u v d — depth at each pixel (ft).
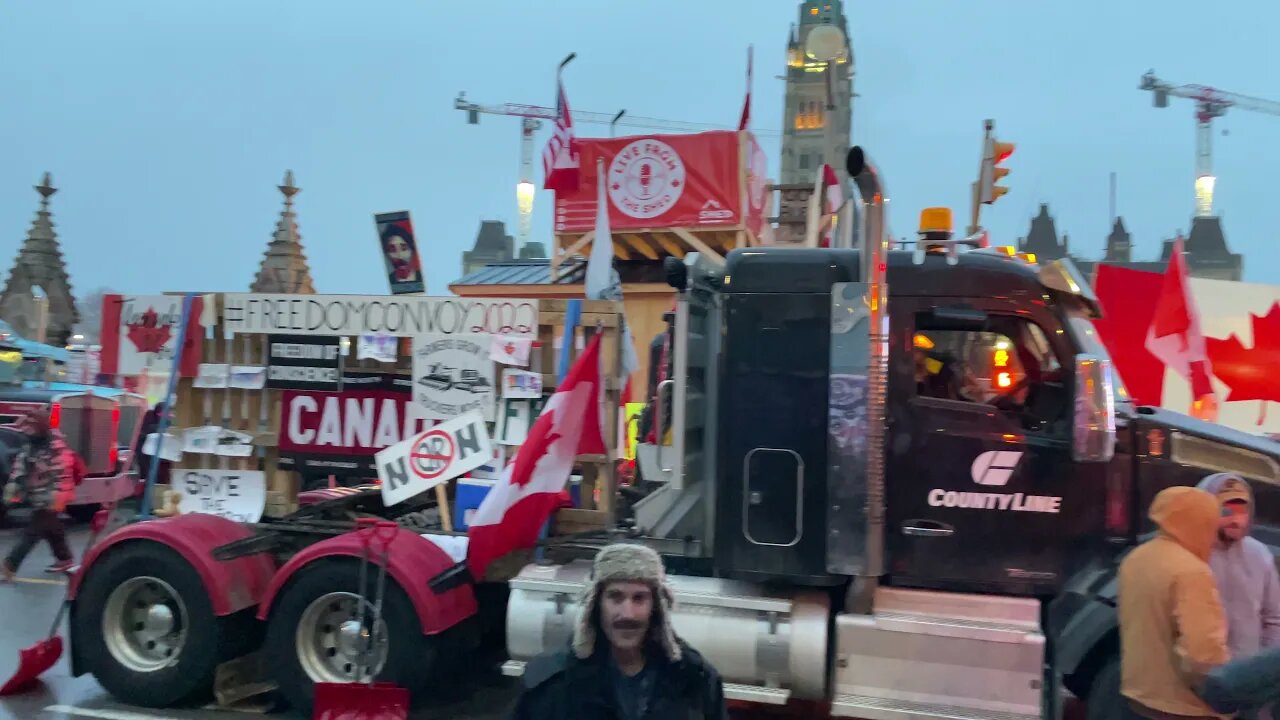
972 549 15.64
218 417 19.49
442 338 18.37
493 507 16.52
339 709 15.97
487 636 19.62
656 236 46.93
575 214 47.91
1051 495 15.46
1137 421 15.69
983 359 15.99
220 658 17.78
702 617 15.85
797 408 15.85
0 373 46.62
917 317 15.88
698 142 45.96
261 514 19.12
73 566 30.04
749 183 46.62
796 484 15.83
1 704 18.48
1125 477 15.58
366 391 18.78
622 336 18.42
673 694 8.54
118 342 19.76
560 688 8.48
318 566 17.19
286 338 19.02
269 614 17.51
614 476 18.08
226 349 19.40
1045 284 15.69
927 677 14.98
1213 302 29.22
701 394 17.12
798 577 15.80
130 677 17.98
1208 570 10.67
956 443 15.69
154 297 19.58
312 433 18.99
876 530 15.31
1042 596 15.61
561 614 16.34
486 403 18.12
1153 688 10.84
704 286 16.57
